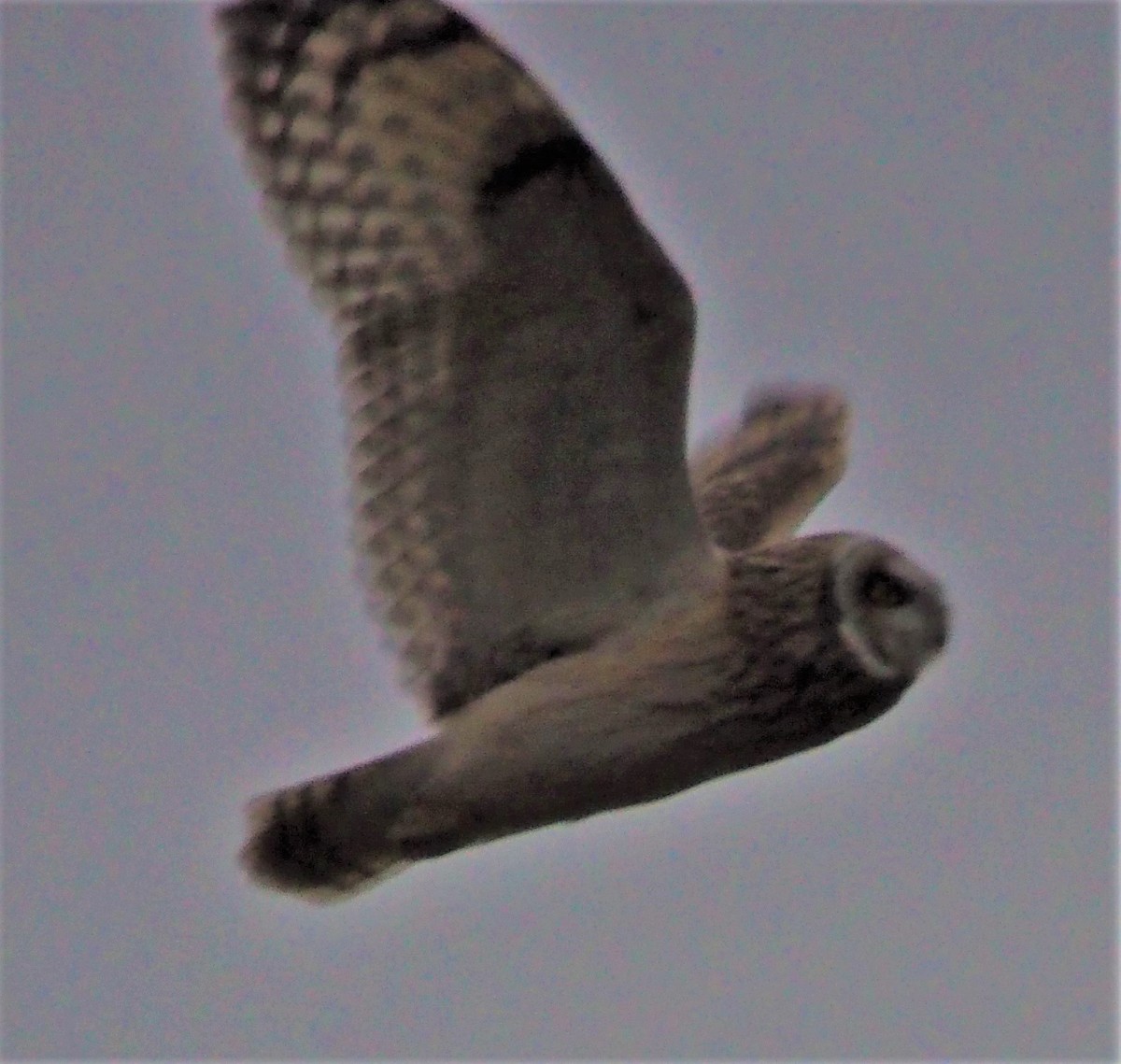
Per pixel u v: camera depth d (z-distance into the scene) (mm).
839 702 11367
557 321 10812
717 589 11375
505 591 11383
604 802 11555
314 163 10875
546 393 10961
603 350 10820
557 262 10711
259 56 10781
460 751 11453
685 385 10805
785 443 13891
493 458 11125
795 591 11320
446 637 11469
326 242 10930
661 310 10672
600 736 11375
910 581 11391
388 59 10742
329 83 10820
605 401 10930
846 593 11312
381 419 11086
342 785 11656
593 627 11422
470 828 11586
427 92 10742
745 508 13508
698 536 11328
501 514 11242
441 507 11242
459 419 11070
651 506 11180
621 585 11367
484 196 10750
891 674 11367
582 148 10555
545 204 10656
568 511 11211
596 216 10586
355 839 11695
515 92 10617
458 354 10945
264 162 10844
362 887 11859
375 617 11469
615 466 11086
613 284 10680
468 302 10867
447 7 10594
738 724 11367
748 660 11320
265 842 11836
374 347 11000
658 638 11359
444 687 11531
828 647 11297
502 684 11484
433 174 10812
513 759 11422
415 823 11586
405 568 11359
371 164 10875
